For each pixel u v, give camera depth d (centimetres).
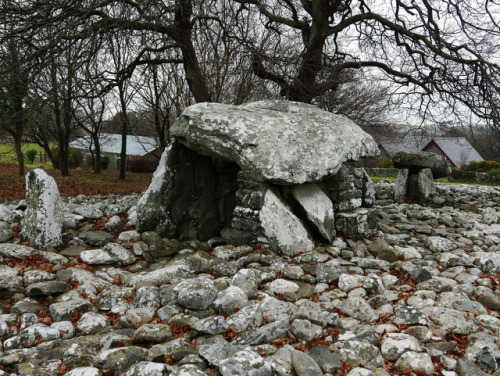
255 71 1062
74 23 787
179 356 295
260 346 307
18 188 1423
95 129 2220
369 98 1483
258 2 1043
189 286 378
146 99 1905
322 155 567
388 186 1350
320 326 348
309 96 1028
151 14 811
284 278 469
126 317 357
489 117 971
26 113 896
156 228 608
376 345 327
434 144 3484
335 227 632
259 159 530
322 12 991
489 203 1091
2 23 800
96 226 671
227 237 636
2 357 282
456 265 542
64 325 338
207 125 563
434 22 966
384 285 456
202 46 1311
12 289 403
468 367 285
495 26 987
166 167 612
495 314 394
